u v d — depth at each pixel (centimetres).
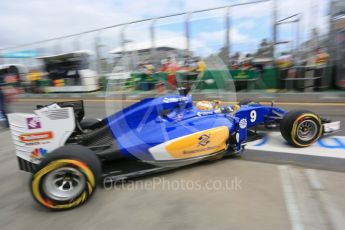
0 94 660
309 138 379
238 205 253
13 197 305
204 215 242
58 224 247
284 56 865
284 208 242
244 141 386
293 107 652
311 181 286
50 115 305
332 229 213
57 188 266
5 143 531
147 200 276
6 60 1521
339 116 541
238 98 793
